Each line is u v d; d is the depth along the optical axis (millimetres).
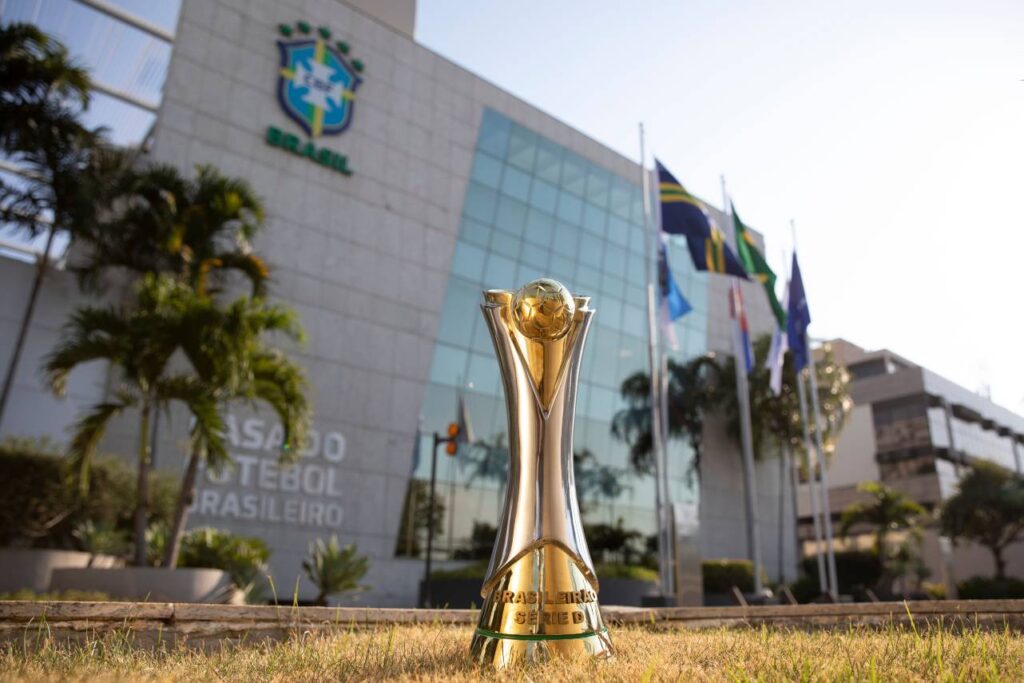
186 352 11875
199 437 11750
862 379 56906
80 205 14414
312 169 22703
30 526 13102
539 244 28391
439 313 24609
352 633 4645
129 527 14617
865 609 5789
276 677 3203
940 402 54188
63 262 20234
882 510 34094
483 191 27094
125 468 14961
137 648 4344
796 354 19953
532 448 3904
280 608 4988
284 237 21609
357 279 22875
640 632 5293
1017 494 34438
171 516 14977
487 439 24578
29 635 4113
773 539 34031
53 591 11438
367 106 24500
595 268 30250
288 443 13039
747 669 3287
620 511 28281
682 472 31484
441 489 23031
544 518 3771
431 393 23719
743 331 22453
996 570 35188
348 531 20688
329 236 22594
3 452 13164
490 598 3723
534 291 3908
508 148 28328
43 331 17172
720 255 18672
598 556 26891
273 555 19031
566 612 3625
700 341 34312
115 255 15578
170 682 2797
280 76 22469
